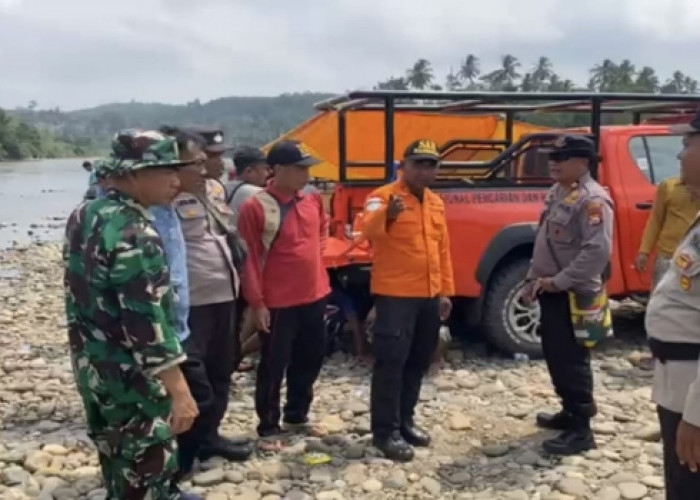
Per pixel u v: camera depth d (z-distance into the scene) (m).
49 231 23.80
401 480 4.70
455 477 4.78
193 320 4.64
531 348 7.13
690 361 2.92
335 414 5.79
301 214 5.14
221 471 4.79
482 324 7.09
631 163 7.25
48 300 11.05
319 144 8.61
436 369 6.88
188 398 3.43
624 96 7.19
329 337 7.11
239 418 5.75
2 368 7.23
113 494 3.65
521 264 7.04
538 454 5.07
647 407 5.94
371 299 7.11
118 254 3.29
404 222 4.90
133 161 3.36
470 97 6.89
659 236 6.34
